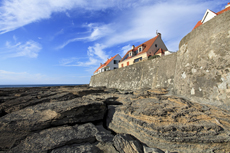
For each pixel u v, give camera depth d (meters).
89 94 11.05
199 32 6.97
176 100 6.01
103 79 26.61
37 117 5.77
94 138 5.16
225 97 5.09
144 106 5.89
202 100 6.11
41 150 4.18
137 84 15.48
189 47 7.75
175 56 10.93
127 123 5.63
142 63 15.70
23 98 8.71
